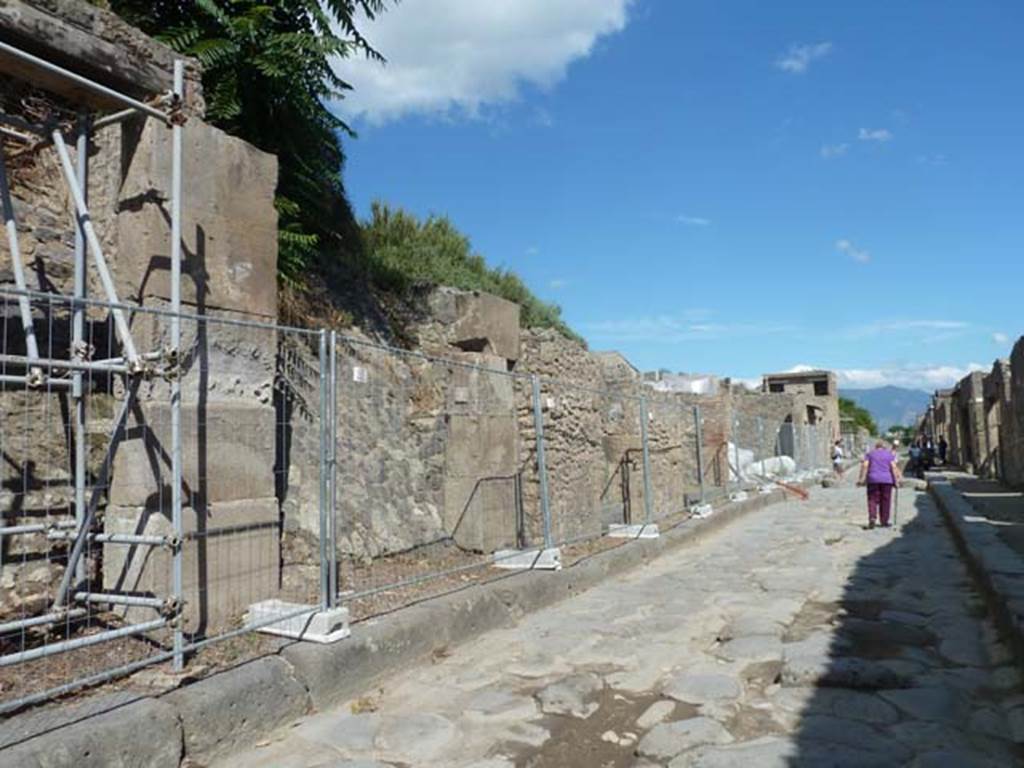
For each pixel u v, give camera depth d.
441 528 8.27
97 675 3.61
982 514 12.09
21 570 4.59
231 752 3.87
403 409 8.37
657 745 3.91
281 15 7.60
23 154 4.93
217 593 5.09
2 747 3.11
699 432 13.78
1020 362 15.84
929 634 5.96
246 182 5.60
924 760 3.60
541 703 4.56
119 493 4.83
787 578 8.39
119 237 5.10
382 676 4.96
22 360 3.94
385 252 10.04
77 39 4.62
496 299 9.00
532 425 9.05
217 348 5.30
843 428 58.78
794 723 4.17
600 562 8.48
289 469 6.58
